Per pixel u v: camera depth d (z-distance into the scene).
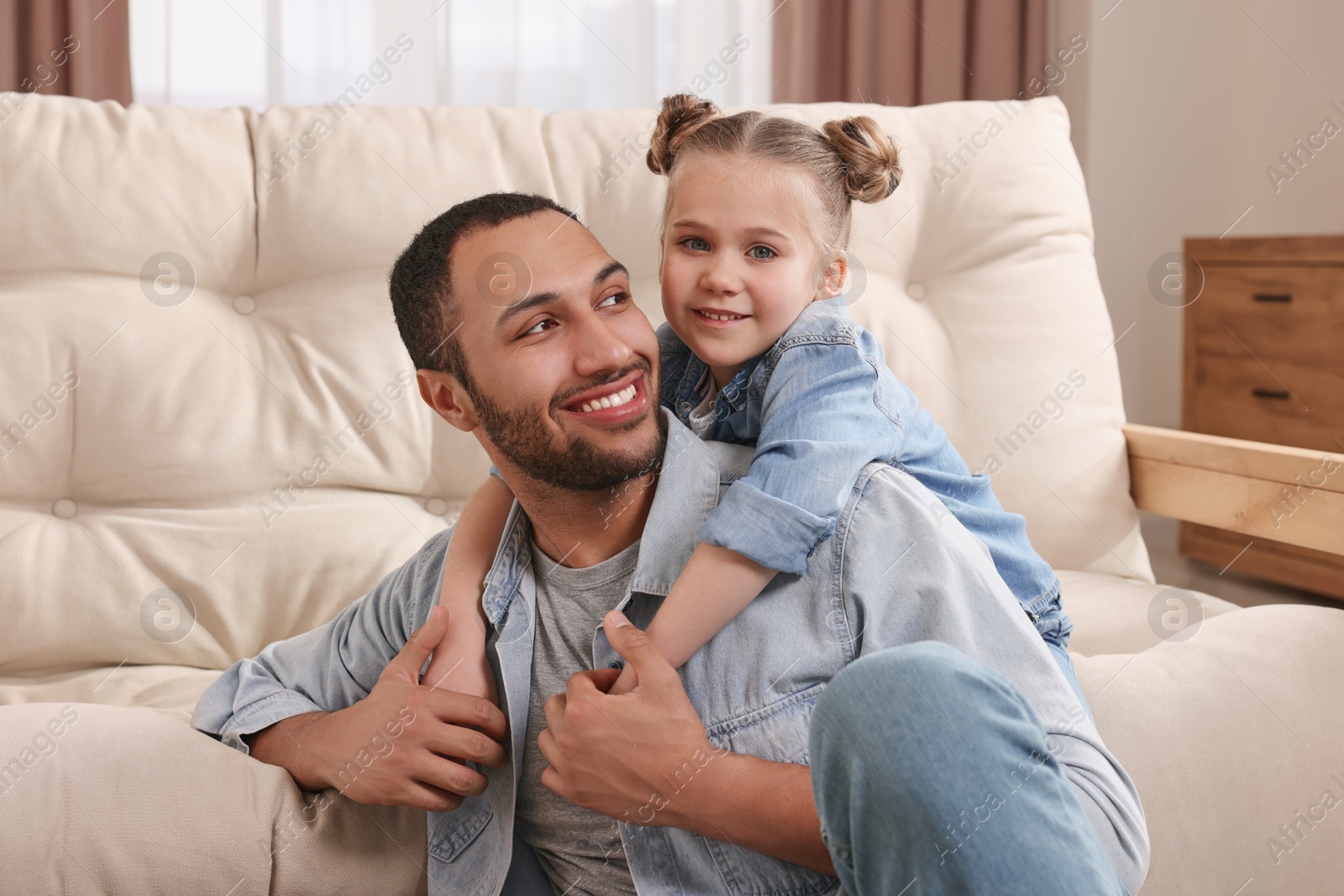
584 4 2.46
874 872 0.53
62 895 0.66
